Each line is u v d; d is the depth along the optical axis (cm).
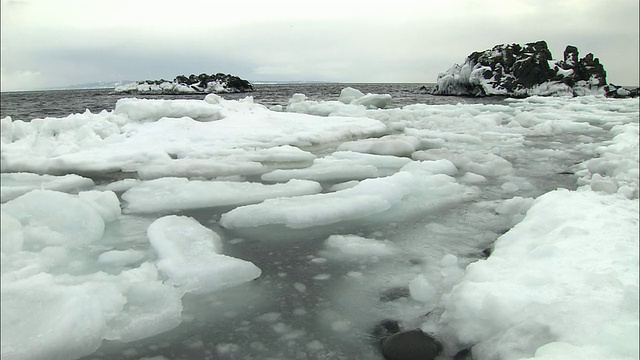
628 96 2970
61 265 318
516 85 3070
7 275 280
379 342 234
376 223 415
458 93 3406
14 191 505
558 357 173
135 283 276
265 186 516
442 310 259
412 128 1121
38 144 713
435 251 352
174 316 251
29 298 250
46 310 241
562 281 238
